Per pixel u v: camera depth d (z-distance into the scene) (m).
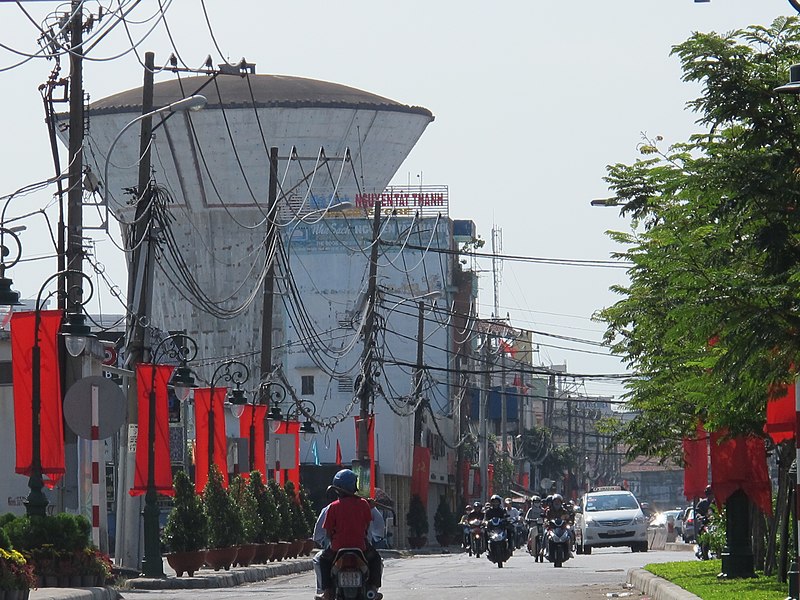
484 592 58.88
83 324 62.34
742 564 55.44
